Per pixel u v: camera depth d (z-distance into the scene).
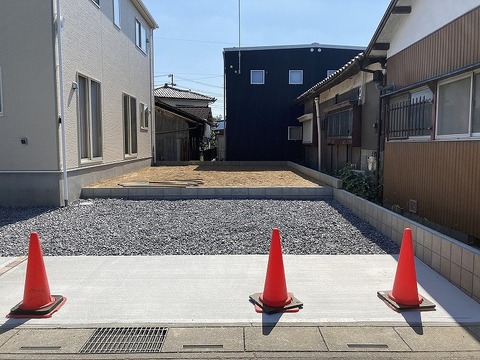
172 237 5.81
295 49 19.38
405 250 3.59
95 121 10.03
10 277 4.32
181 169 14.92
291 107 19.56
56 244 5.48
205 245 5.45
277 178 11.79
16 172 7.88
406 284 3.54
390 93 7.88
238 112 19.67
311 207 7.95
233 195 8.95
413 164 7.10
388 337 3.05
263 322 3.29
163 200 8.65
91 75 9.53
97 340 3.04
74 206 7.96
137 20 14.05
